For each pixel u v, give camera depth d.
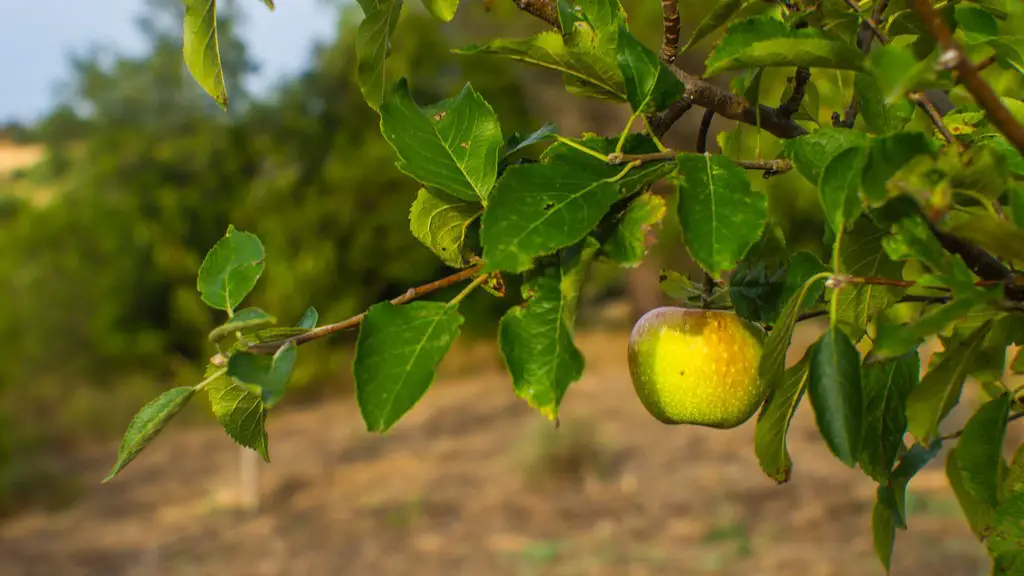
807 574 6.04
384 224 13.55
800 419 10.09
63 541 7.74
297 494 8.67
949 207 0.87
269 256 11.63
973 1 1.28
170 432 11.52
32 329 12.72
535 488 8.23
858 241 1.17
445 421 11.02
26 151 45.97
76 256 13.41
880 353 0.87
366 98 1.30
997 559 1.15
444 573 6.60
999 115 0.79
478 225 1.25
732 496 7.73
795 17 1.26
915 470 1.26
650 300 14.84
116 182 14.27
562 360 0.95
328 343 12.69
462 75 13.89
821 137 1.04
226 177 13.95
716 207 0.94
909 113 1.25
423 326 0.96
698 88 1.11
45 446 10.76
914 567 6.08
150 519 8.27
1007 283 0.93
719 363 1.42
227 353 1.03
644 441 9.49
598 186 0.98
